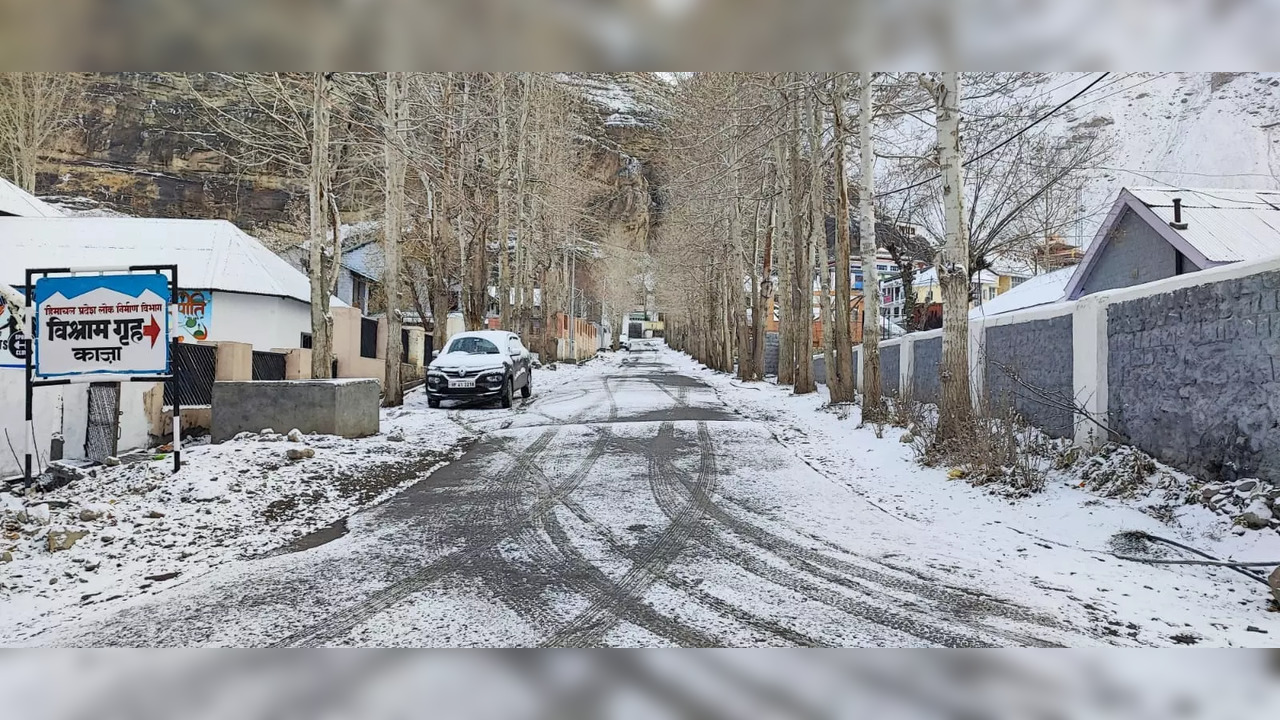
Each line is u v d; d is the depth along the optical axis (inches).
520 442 447.8
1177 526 230.5
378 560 219.0
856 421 514.0
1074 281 757.3
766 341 1630.2
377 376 834.8
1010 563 215.8
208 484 288.0
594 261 2549.2
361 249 1363.2
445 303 1021.8
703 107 799.1
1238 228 585.9
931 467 347.6
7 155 1360.7
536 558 220.1
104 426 364.2
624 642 158.1
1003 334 414.3
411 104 747.4
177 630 166.9
